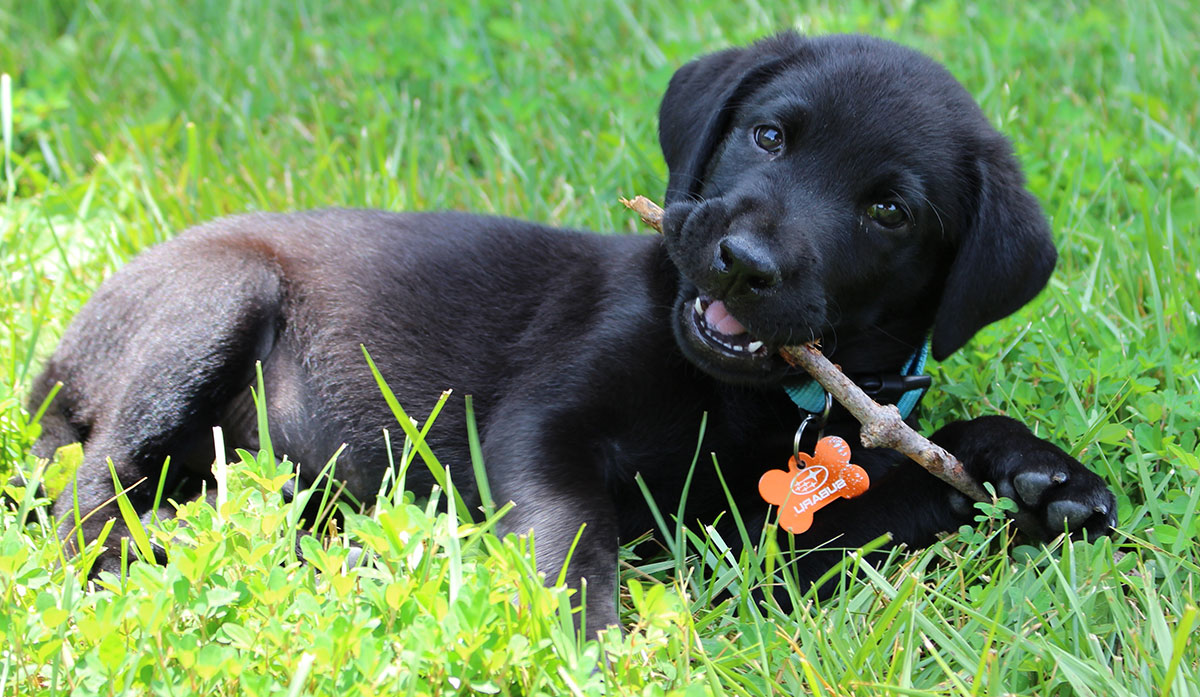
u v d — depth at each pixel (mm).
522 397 1228
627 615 1168
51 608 1080
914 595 1141
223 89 1592
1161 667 1120
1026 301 1207
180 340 1241
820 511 1213
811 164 1191
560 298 1257
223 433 1259
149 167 1490
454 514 1129
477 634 1072
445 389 1253
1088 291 1365
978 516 1188
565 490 1192
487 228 1292
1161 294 1369
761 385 1216
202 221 1421
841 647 1124
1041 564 1185
